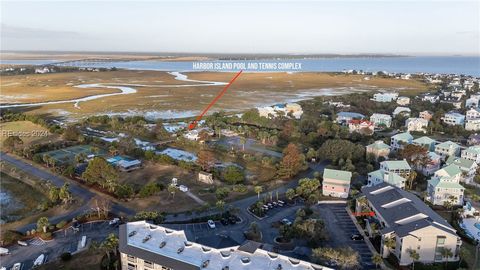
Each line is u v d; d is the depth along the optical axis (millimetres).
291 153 163500
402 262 94375
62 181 153125
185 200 135125
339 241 105875
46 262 96000
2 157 184750
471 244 104750
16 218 123500
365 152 179125
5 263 96188
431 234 93188
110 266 92500
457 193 127250
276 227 115000
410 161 162875
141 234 93750
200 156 165875
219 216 119875
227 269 78750
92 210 125562
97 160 145875
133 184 150000
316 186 139625
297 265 80500
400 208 106750
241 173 153750
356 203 124062
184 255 84625
